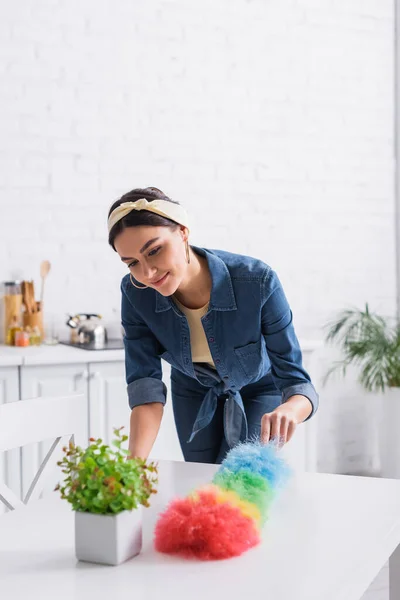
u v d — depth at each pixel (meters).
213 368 2.07
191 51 3.76
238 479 1.35
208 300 1.92
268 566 1.13
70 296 3.61
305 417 1.79
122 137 3.66
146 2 3.67
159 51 3.71
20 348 3.27
